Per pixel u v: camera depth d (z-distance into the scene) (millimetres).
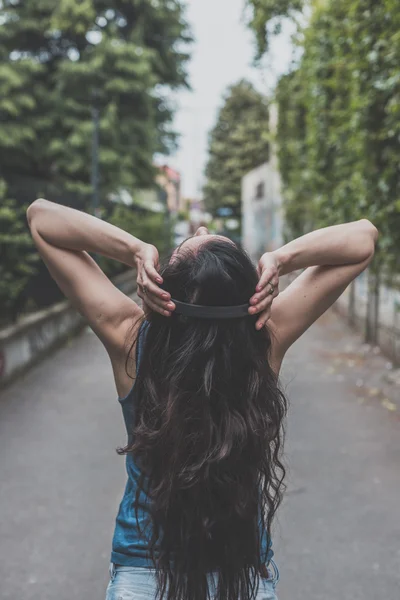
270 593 1409
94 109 13266
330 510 3975
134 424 1378
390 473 4594
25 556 3455
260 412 1293
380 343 9781
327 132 11031
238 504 1278
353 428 5703
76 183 16172
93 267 1491
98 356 9539
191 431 1271
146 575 1330
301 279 1550
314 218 14781
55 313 10000
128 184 16578
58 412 6363
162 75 18516
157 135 18203
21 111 15773
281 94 13945
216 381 1277
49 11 16297
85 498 4195
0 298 7852
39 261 9969
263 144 53156
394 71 6484
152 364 1319
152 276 1288
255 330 1327
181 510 1285
